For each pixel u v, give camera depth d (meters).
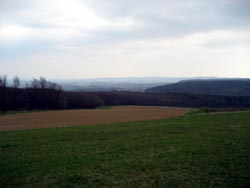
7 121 39.81
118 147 13.31
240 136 15.34
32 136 17.58
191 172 9.25
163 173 9.23
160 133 17.17
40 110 59.81
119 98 69.62
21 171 9.79
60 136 17.23
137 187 8.10
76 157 11.60
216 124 20.70
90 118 41.41
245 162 10.23
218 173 9.09
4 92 60.81
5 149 13.62
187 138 15.11
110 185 8.29
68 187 8.20
